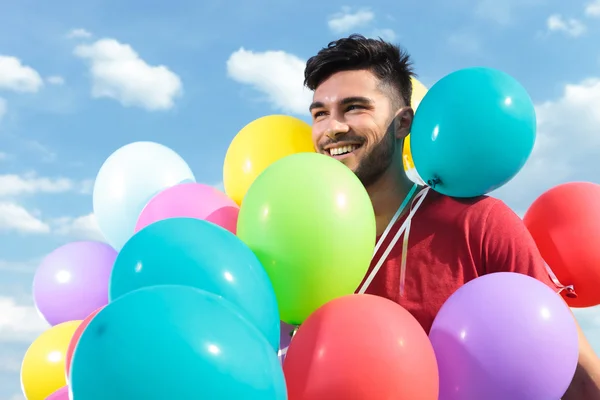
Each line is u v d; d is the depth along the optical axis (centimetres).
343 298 153
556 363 151
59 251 279
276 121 245
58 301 267
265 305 147
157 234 147
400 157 217
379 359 137
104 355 112
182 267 140
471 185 193
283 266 159
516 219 199
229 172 247
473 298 159
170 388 110
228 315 122
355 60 210
